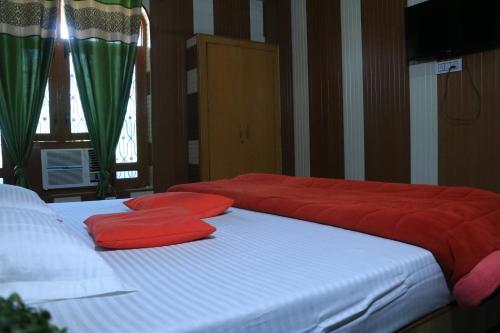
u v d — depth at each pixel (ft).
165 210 5.60
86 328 2.60
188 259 4.21
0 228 3.50
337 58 13.71
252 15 15.85
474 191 6.24
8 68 11.28
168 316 2.82
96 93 12.41
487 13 9.89
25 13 11.46
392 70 12.20
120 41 12.74
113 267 3.95
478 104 10.36
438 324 4.30
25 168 11.59
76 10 12.15
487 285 4.11
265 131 14.90
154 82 13.76
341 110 13.67
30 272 3.19
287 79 15.52
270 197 6.74
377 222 4.98
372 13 12.65
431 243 4.38
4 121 11.29
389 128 12.35
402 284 3.91
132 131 13.52
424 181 11.59
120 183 13.33
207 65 13.60
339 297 3.41
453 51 10.53
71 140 12.48
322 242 4.72
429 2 10.95
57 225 4.17
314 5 14.42
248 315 2.90
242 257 4.23
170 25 14.03
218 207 6.45
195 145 13.83
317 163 14.53
